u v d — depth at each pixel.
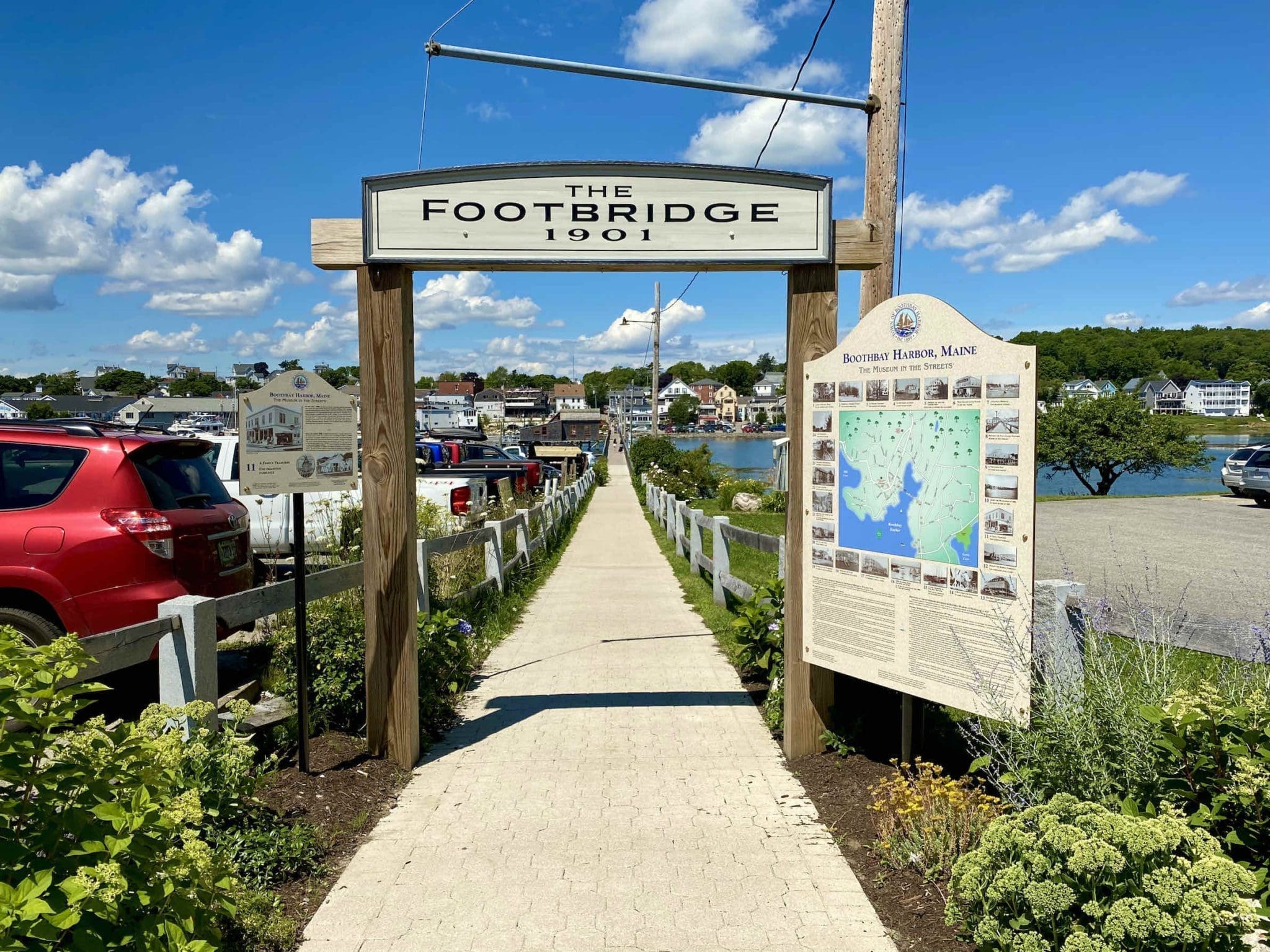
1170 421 37.12
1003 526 3.91
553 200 5.05
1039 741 3.72
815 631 4.96
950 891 3.25
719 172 5.06
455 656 6.66
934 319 4.21
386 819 4.46
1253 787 3.18
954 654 4.15
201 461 6.56
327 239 5.07
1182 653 4.97
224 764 3.58
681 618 9.86
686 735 5.75
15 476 5.68
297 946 3.31
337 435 4.96
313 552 8.96
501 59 6.74
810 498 4.96
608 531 20.22
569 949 3.28
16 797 2.33
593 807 4.59
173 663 4.20
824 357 4.84
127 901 2.29
